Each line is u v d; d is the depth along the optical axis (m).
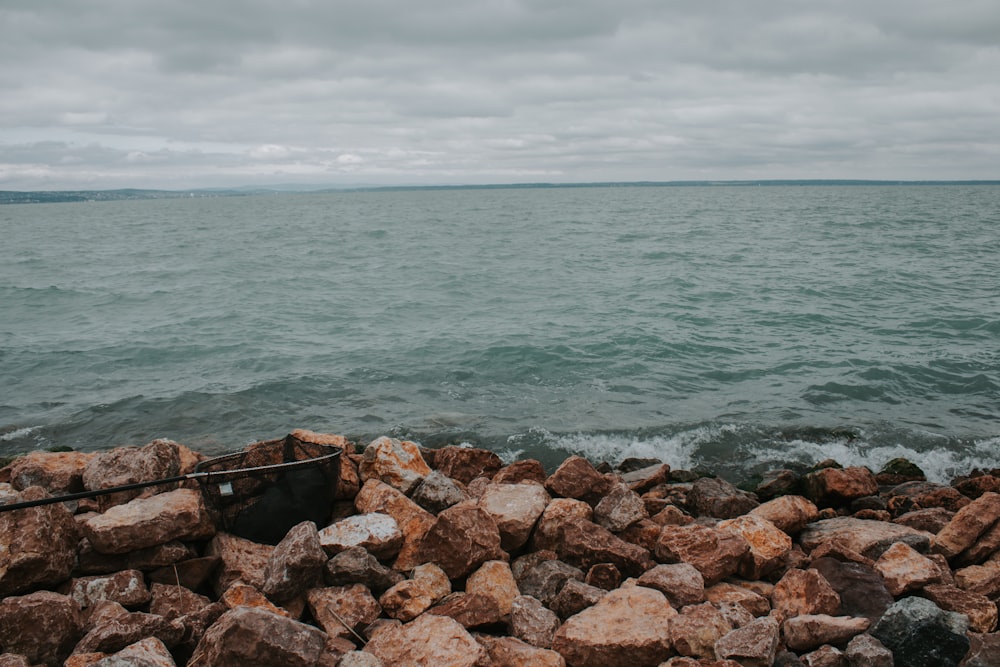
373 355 18.02
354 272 33.84
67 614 5.13
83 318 23.44
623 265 34.97
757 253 39.53
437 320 22.50
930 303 24.00
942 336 19.50
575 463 8.37
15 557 5.38
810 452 12.10
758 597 6.00
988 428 12.98
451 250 43.38
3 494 7.52
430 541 6.37
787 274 31.00
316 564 5.80
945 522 7.98
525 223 71.69
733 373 16.30
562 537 6.88
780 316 22.30
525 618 5.64
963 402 14.34
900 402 14.39
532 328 20.78
